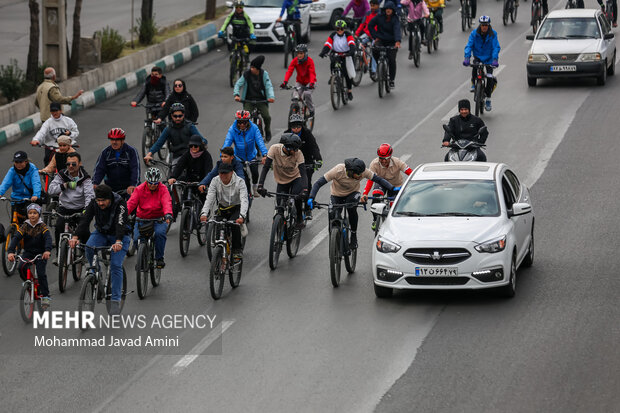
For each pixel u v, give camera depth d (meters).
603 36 53.31
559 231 31.47
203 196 30.72
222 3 80.56
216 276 26.22
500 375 20.47
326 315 24.78
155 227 27.08
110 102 51.47
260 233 32.66
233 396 20.02
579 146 41.81
